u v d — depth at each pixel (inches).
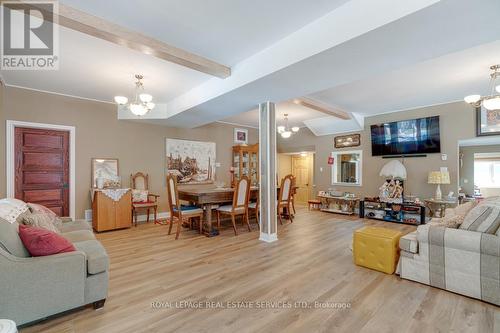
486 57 123.0
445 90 174.7
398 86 166.7
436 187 209.2
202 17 94.8
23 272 67.2
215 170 279.1
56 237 77.0
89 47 115.4
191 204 188.7
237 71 135.5
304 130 311.4
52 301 71.1
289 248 142.5
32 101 171.3
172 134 246.1
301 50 103.1
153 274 106.7
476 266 85.7
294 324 72.3
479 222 89.5
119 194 187.2
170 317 75.8
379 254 109.7
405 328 70.3
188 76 150.9
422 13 72.6
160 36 107.7
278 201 206.2
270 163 158.6
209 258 125.9
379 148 240.2
